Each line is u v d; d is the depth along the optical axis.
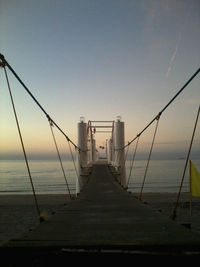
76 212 6.34
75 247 2.86
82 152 23.55
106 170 24.20
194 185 9.34
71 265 2.80
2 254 2.85
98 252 2.79
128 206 7.50
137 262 2.77
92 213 6.16
